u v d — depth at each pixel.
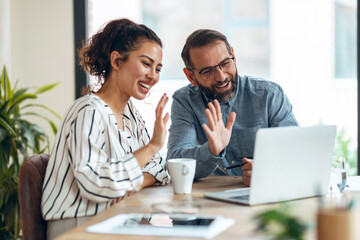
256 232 0.84
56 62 3.38
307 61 5.73
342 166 1.49
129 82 1.71
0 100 2.92
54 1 3.37
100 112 1.60
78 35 3.34
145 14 7.75
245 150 2.20
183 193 1.49
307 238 0.96
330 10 5.64
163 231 1.05
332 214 0.80
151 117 5.48
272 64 5.80
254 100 2.20
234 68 2.06
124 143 1.67
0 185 2.79
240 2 7.56
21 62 3.40
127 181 1.46
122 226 1.10
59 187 1.56
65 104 3.39
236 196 1.39
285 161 1.29
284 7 5.74
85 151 1.50
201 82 2.07
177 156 1.93
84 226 1.11
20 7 3.38
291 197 1.35
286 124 2.18
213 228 1.06
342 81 5.65
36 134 2.98
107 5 5.46
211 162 1.72
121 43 1.70
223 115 2.20
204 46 2.01
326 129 1.34
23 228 1.56
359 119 2.91
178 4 7.71
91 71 1.80
